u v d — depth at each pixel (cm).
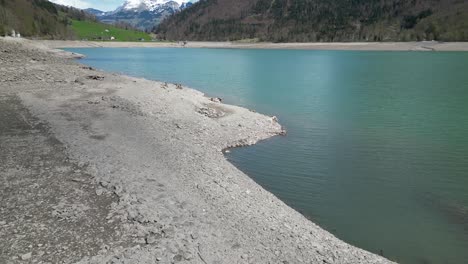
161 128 2081
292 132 2361
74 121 2066
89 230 1036
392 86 4156
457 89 3853
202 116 2464
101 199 1205
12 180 1312
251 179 1584
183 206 1205
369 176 1669
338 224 1269
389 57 8750
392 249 1133
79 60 7931
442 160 1853
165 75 5322
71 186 1285
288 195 1480
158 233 1038
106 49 13550
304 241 1099
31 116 2120
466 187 1547
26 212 1109
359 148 2045
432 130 2373
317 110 2988
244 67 6694
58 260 909
